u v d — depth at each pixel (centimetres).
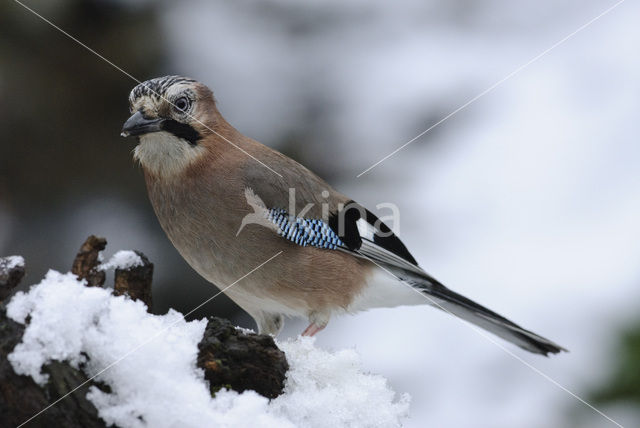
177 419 421
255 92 1089
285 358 476
